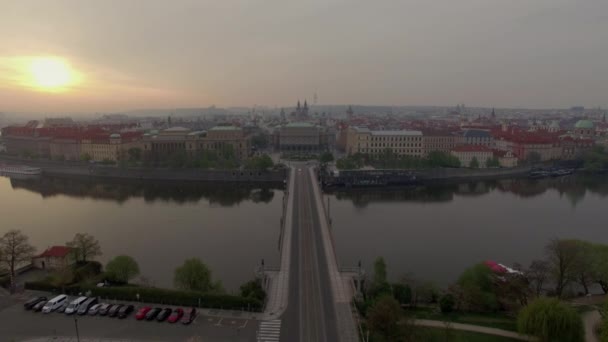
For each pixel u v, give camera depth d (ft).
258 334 370.12
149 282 520.83
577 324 338.54
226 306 414.82
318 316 403.54
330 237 632.79
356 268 534.78
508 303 425.28
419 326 379.14
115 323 383.04
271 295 447.42
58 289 439.63
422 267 584.81
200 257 618.03
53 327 374.02
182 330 373.81
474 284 446.19
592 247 475.72
